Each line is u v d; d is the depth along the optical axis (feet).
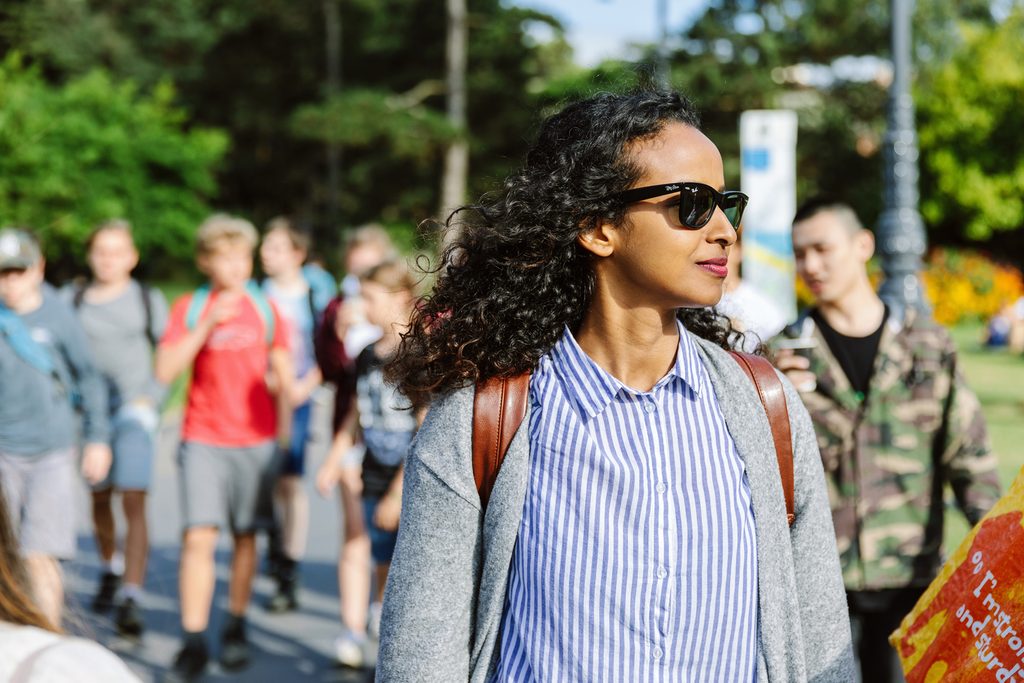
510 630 6.26
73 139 56.54
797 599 6.39
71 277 54.70
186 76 139.54
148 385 19.83
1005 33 105.91
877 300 11.46
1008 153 101.65
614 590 5.98
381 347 15.66
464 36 114.11
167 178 65.67
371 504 15.74
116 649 18.10
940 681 5.97
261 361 17.69
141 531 19.22
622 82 7.04
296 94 134.51
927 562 11.01
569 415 6.23
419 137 102.63
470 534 6.30
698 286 6.21
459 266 6.77
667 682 5.98
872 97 125.80
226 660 17.37
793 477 6.46
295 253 23.68
